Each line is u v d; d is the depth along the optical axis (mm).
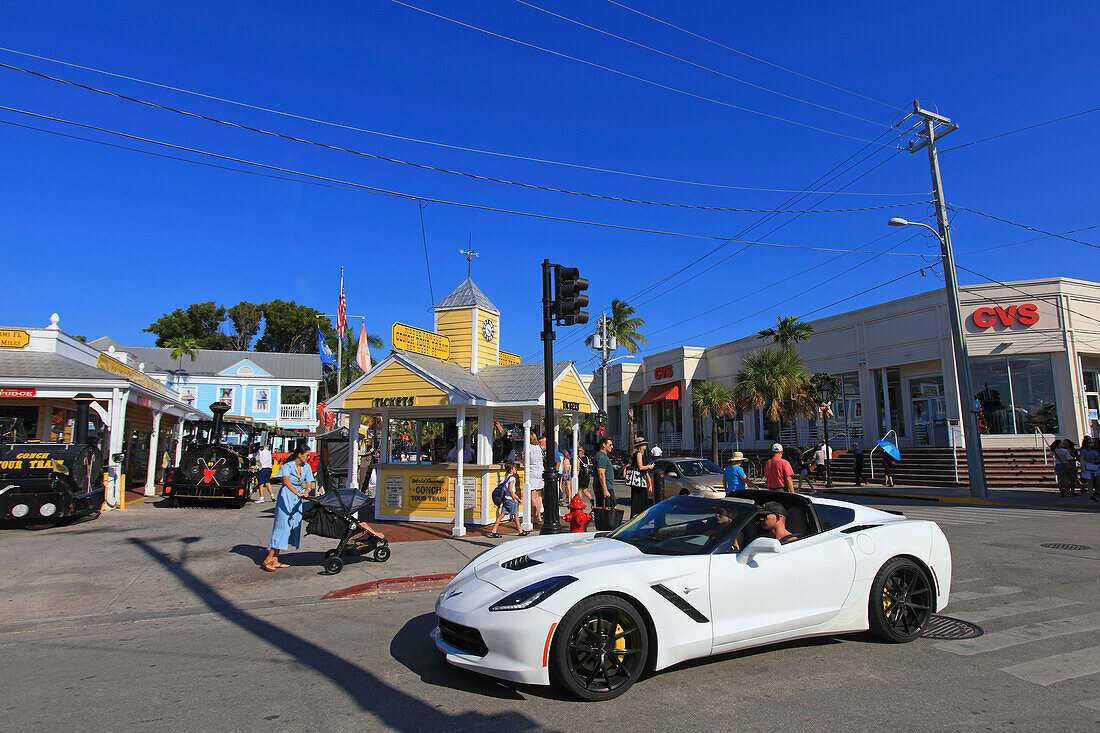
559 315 9242
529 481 12305
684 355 36844
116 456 16375
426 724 3889
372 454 22016
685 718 3910
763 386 26250
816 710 4008
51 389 16359
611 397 46031
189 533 12133
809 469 23516
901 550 5375
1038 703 4078
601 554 4898
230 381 43562
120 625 6445
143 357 45469
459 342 14508
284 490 8773
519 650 4160
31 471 12555
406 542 10859
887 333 25906
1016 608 6320
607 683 4246
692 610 4543
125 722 3979
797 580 4934
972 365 23203
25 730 3871
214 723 3949
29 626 6414
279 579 8258
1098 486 16672
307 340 71938
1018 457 21484
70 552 10094
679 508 5660
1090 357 22703
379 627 6168
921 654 5031
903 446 25141
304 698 4344
